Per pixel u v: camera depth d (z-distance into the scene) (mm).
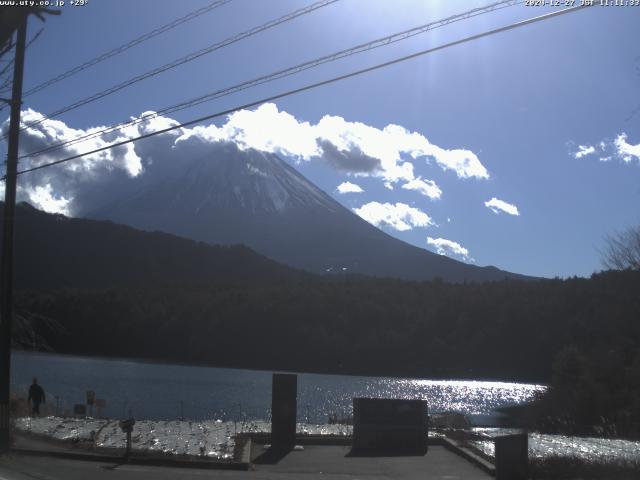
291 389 19562
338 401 61781
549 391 35531
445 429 23453
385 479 15117
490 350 87125
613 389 33219
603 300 42500
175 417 41781
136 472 15562
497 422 37938
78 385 61719
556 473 14297
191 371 89312
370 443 19312
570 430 28203
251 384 73062
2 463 16453
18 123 19906
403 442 19422
